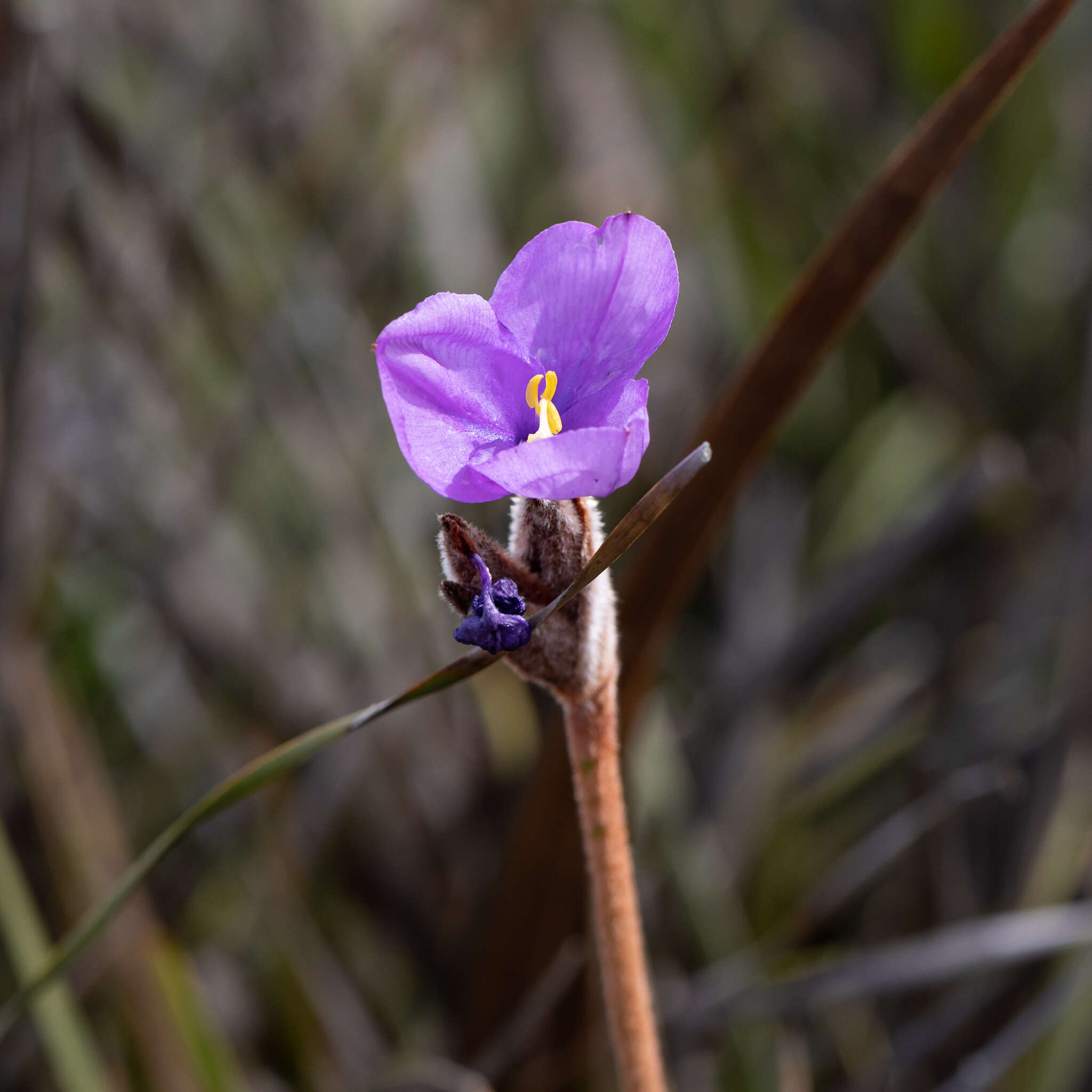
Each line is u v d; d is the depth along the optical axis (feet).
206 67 2.95
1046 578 2.92
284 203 2.90
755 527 3.31
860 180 3.59
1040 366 3.52
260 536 2.89
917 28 3.56
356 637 2.83
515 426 1.82
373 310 3.16
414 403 1.79
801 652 2.74
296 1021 2.36
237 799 1.91
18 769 2.46
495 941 2.22
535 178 3.70
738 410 2.09
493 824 2.70
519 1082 2.24
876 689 3.00
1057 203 3.74
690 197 3.36
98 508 2.78
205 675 2.77
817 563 3.26
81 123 2.56
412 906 2.67
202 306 2.77
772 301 3.43
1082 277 3.40
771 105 3.49
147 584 2.77
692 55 3.53
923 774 2.76
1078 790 2.55
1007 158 3.81
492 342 1.82
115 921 2.22
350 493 2.86
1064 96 3.76
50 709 2.29
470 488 1.77
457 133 3.33
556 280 1.82
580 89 3.63
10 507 2.29
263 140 2.98
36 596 2.39
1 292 2.28
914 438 3.40
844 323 2.06
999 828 2.71
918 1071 2.48
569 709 1.87
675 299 1.82
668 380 3.33
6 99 2.26
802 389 2.08
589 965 2.21
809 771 2.89
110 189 2.63
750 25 3.54
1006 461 2.95
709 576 3.38
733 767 2.68
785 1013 2.30
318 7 3.11
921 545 2.72
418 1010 2.57
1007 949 2.23
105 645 2.83
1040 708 2.74
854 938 2.72
